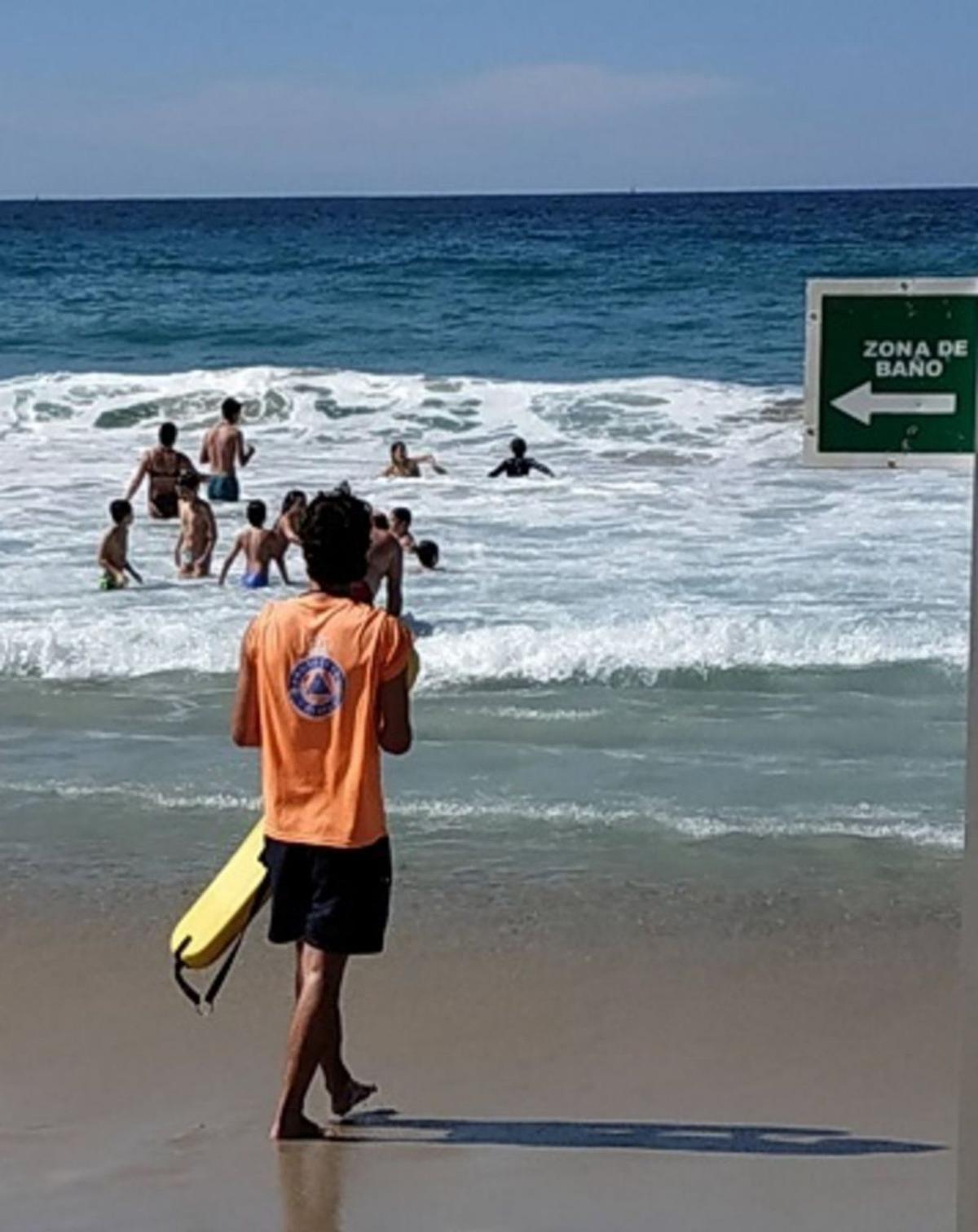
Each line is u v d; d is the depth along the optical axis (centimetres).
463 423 2152
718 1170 480
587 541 1503
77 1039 578
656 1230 443
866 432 330
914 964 639
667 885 723
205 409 2222
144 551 1510
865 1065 554
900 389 329
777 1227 444
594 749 928
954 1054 561
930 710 997
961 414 330
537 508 1653
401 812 819
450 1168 483
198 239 6369
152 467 1644
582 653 1089
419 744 936
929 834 784
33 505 1700
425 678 1066
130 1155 492
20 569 1430
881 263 4972
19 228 8000
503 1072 551
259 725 504
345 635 492
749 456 1923
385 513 1606
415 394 2244
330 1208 457
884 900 704
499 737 949
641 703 1018
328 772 493
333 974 502
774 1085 539
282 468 1903
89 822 818
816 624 1162
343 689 490
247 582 1377
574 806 827
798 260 4944
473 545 1493
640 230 6431
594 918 687
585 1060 560
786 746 930
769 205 9875
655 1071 552
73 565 1449
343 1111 517
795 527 1539
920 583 1324
